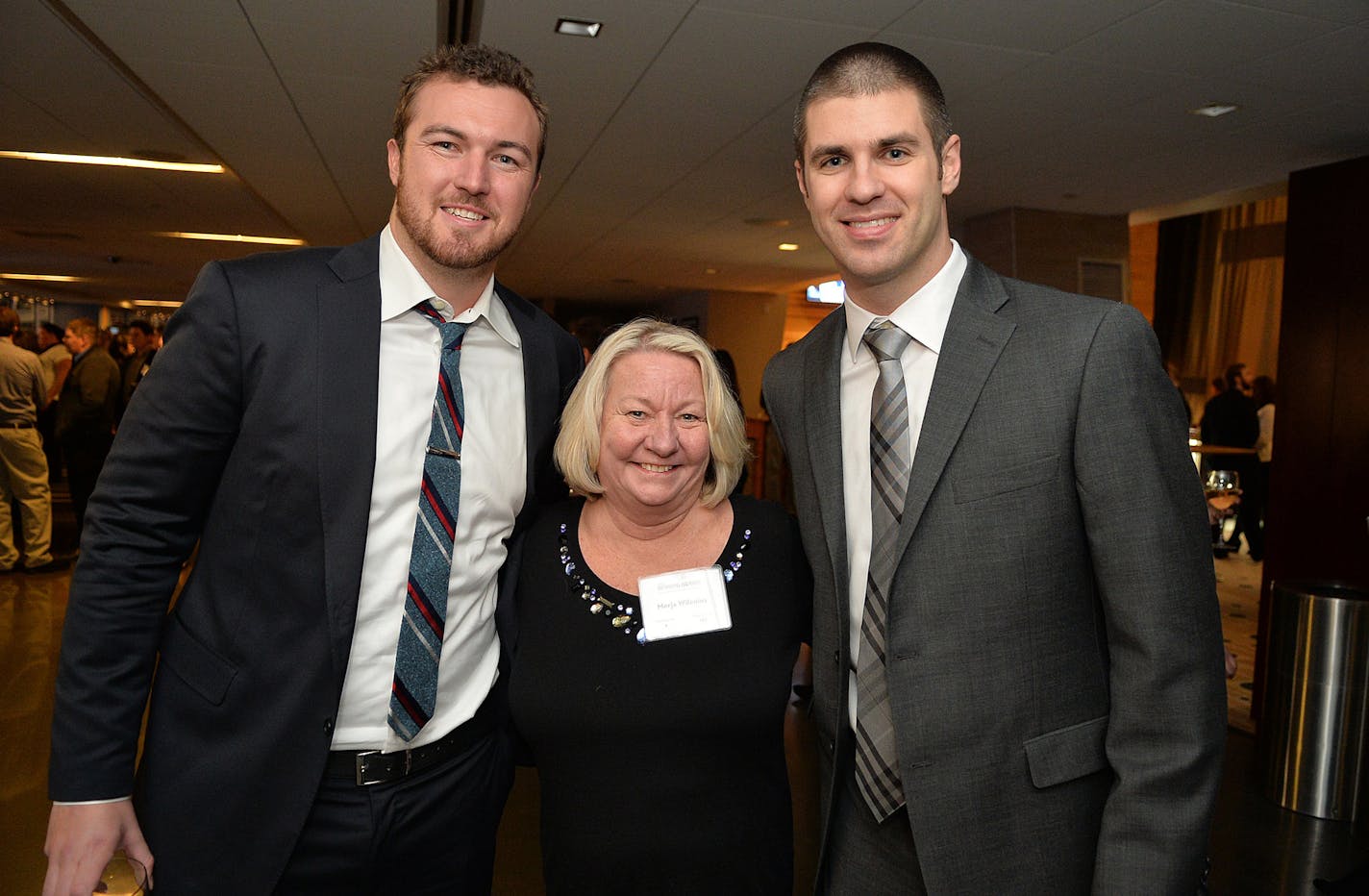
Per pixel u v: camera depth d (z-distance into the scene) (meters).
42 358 9.76
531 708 1.56
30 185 7.69
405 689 1.42
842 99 1.30
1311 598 3.65
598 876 1.52
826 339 1.57
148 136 5.99
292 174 6.93
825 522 1.46
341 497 1.38
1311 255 5.05
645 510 1.62
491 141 1.42
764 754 1.59
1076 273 7.51
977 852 1.29
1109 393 1.23
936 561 1.30
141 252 12.12
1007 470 1.28
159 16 3.84
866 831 1.43
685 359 1.65
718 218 8.10
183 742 1.40
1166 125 4.97
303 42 4.10
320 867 1.43
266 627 1.39
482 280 1.52
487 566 1.56
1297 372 5.07
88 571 1.36
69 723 1.34
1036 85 4.39
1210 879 3.09
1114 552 1.22
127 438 1.38
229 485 1.40
